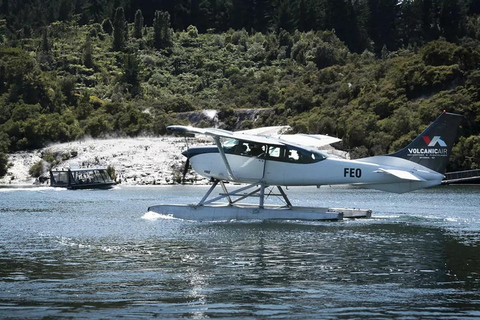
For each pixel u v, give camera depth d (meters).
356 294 42.56
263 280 46.59
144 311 38.72
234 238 67.31
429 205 111.00
